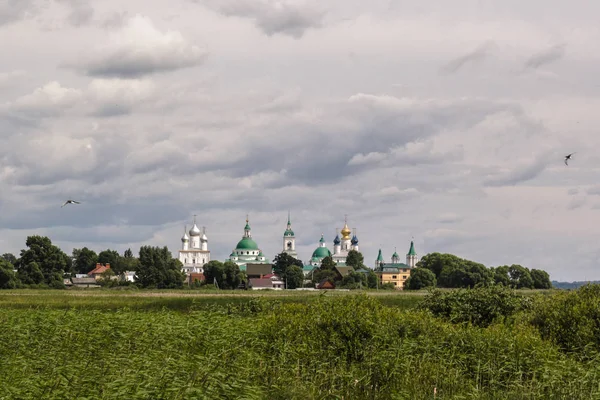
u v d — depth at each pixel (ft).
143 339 108.47
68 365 88.43
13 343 109.40
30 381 78.07
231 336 107.34
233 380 81.76
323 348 107.96
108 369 87.76
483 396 89.25
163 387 75.97
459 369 98.73
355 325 111.75
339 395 89.20
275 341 108.78
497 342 107.76
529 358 100.78
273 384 88.79
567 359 103.76
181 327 111.45
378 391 93.86
